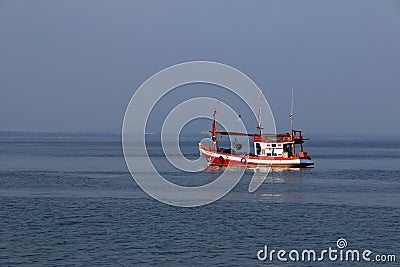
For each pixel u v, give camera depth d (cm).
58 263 5491
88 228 7119
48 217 7888
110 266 5406
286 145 15938
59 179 13762
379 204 9319
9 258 5650
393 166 19838
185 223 7500
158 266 5434
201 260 5662
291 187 11956
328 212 8444
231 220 7744
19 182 12900
